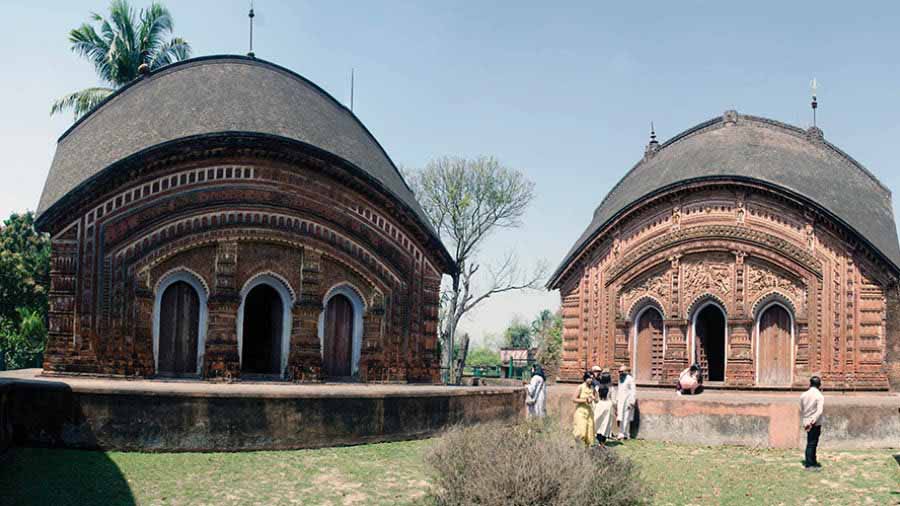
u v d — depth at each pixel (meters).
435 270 24.30
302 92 23.94
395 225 23.28
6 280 44.81
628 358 27.98
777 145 27.67
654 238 27.59
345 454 15.64
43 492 12.43
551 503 10.87
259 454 15.21
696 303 26.66
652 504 13.31
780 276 25.53
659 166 29.75
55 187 20.31
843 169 27.66
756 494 14.07
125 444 14.79
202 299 20.55
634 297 28.06
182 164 20.28
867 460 16.31
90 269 19.41
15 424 14.79
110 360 19.34
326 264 22.08
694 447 18.28
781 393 24.95
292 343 21.30
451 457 12.53
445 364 52.56
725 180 25.98
